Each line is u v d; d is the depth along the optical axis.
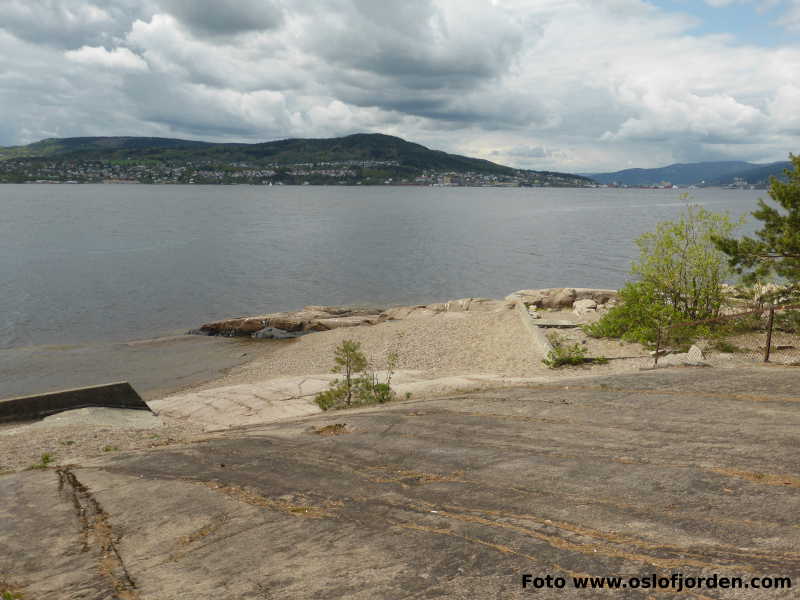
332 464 5.57
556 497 4.06
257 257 56.97
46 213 110.31
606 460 4.77
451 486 4.55
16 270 47.38
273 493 4.87
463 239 73.31
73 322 31.97
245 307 36.59
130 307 35.81
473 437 6.02
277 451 6.34
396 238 74.50
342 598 2.92
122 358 25.20
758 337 13.45
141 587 3.36
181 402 14.69
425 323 25.64
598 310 24.67
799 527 3.20
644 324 16.84
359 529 3.86
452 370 16.67
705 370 8.43
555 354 14.67
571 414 6.55
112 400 12.74
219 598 3.10
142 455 6.93
